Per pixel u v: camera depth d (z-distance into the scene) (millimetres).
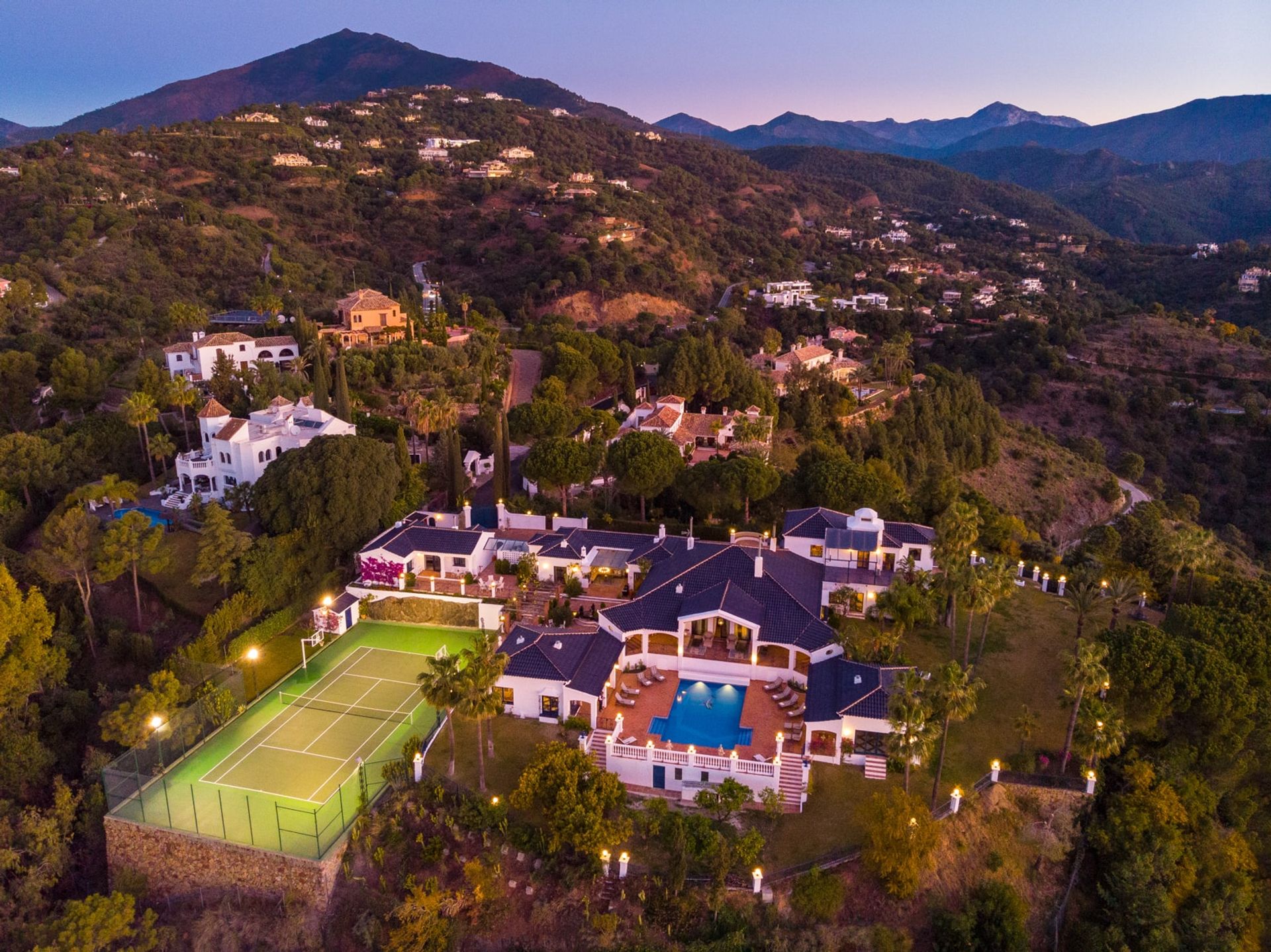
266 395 113000
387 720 63844
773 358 188750
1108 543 103188
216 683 65812
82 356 116812
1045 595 84750
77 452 97000
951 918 48656
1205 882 56375
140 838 53219
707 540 91688
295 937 49219
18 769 61156
